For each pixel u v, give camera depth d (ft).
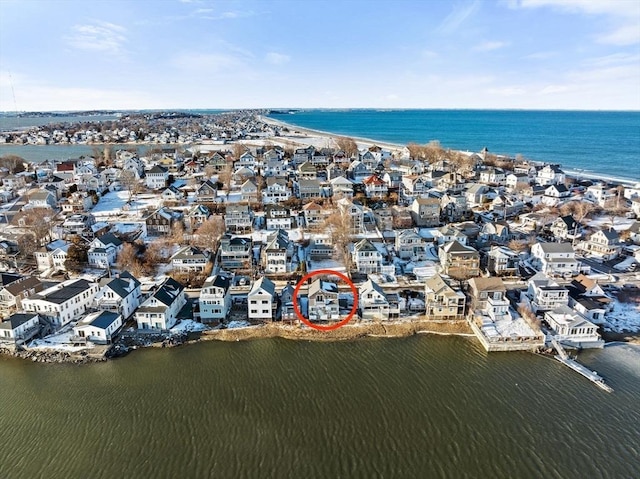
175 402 163.53
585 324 200.44
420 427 150.00
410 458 137.39
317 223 339.98
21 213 351.46
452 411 157.79
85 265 279.90
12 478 130.82
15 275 244.01
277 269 269.23
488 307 219.00
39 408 161.27
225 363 188.44
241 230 336.29
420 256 289.74
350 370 182.80
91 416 156.66
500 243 309.42
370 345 201.67
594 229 334.44
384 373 180.45
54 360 190.60
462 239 300.61
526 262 282.15
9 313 218.79
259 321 219.20
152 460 137.18
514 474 131.75
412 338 207.51
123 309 219.20
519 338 198.18
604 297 229.04
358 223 322.75
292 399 164.66
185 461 136.67
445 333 211.41
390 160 570.05
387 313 219.41
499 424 151.53
